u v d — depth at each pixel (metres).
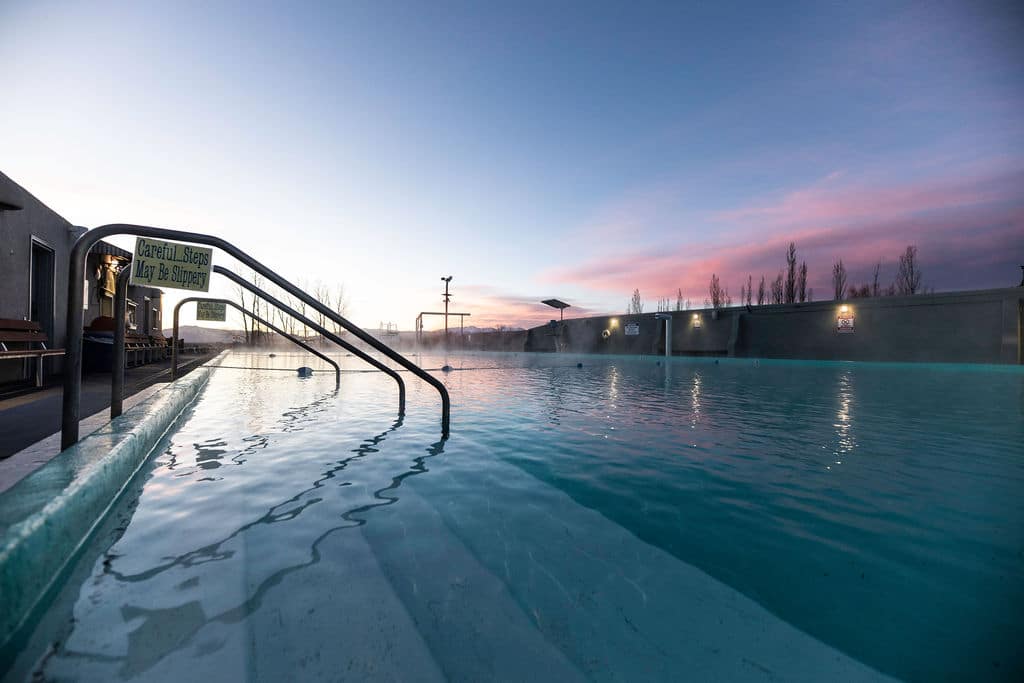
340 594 1.43
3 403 4.22
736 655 1.18
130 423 2.91
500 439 3.61
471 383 8.80
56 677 1.05
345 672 1.09
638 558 1.70
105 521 1.96
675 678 1.09
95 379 6.71
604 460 2.99
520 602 1.41
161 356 13.88
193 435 3.70
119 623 1.26
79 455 2.10
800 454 3.15
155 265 2.85
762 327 19.59
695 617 1.34
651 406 5.54
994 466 2.85
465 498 2.30
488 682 1.06
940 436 3.79
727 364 18.00
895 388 8.07
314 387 7.48
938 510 2.14
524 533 1.91
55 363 7.54
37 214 6.90
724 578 1.56
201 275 2.99
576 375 11.34
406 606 1.38
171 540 1.79
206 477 2.60
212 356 16.80
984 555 1.70
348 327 3.53
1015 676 1.08
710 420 4.52
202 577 1.52
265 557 1.67
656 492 2.38
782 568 1.63
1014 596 1.44
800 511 2.14
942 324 14.62
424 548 1.76
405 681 1.06
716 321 21.28
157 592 1.42
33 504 1.48
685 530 1.93
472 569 1.61
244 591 1.44
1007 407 5.51
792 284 33.75
